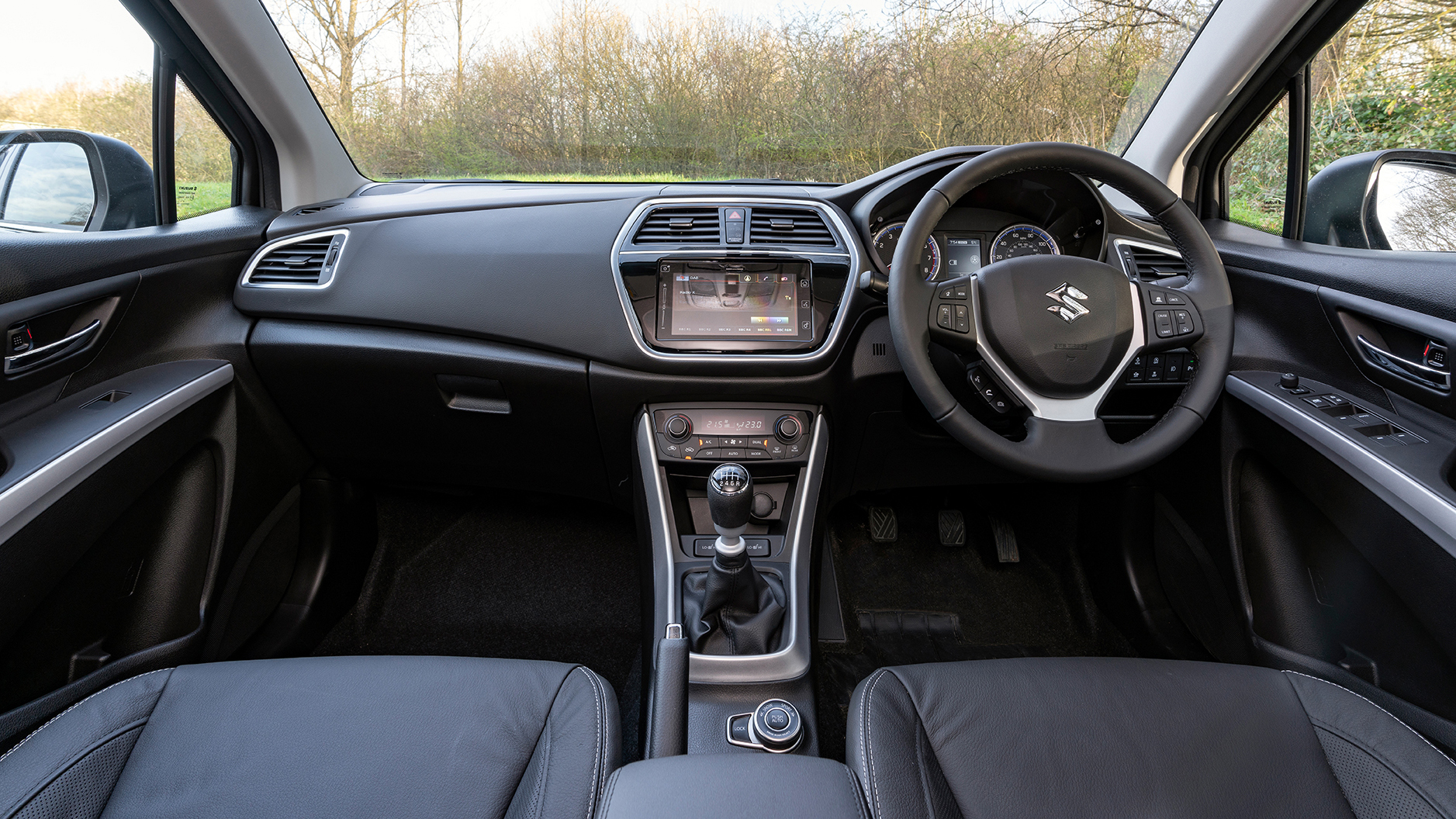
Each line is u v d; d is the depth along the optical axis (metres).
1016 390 1.12
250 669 0.94
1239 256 1.60
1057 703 0.90
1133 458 1.09
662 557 1.38
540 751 0.85
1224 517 1.49
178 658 1.31
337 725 0.86
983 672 0.97
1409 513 1.06
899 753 0.83
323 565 1.77
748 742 1.08
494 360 1.49
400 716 0.88
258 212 1.79
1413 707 1.10
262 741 0.83
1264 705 0.89
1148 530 1.78
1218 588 1.53
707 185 1.79
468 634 1.81
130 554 1.24
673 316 1.46
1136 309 1.12
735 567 1.20
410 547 2.01
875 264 1.52
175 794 0.77
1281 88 1.66
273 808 0.76
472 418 1.59
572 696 0.92
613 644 1.79
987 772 0.82
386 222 1.62
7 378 1.08
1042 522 2.03
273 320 1.56
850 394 1.54
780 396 1.47
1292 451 1.31
